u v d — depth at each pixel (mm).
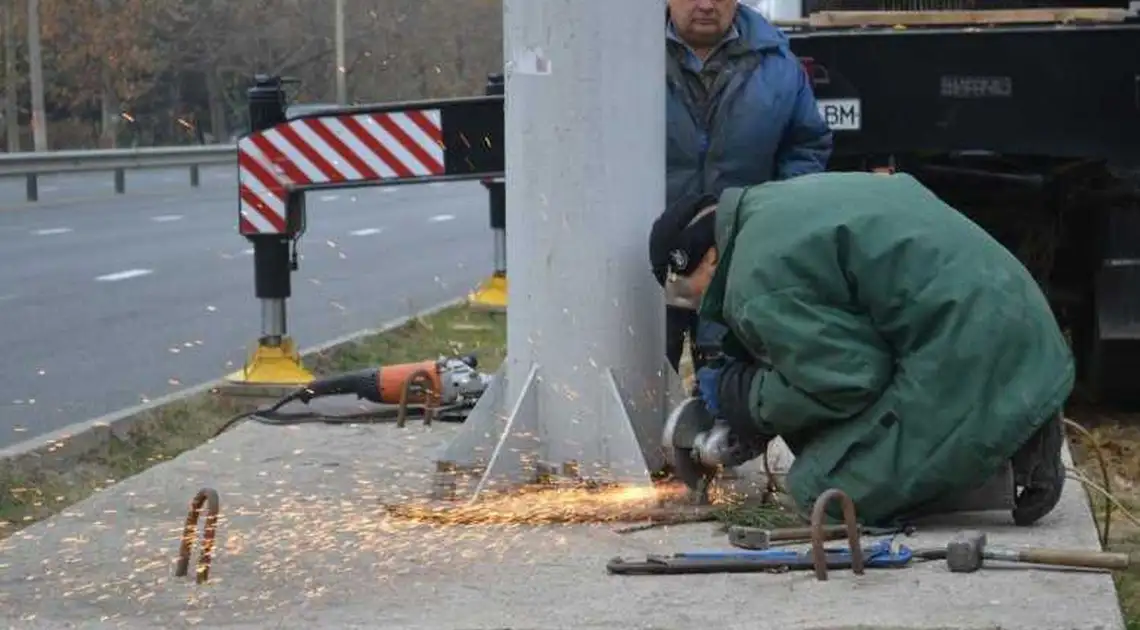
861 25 14148
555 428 10078
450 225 39156
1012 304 8703
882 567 8461
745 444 9531
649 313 10156
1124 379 13766
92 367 17953
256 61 78562
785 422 8977
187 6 78125
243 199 15109
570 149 9945
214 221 38188
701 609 7902
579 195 9961
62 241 33062
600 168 9969
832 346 8680
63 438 12953
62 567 8977
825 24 14312
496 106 14867
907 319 8664
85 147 82188
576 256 9992
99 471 12398
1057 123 13234
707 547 8961
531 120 10008
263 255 15172
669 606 7965
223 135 81688
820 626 7574
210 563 8906
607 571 8578
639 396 10133
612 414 9938
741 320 8828
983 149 13352
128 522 9938
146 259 29484
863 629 7539
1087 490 10359
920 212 8852
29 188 44469
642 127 10102
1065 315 14320
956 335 8648
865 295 8703
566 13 9891
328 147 15016
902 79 13383
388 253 31984
